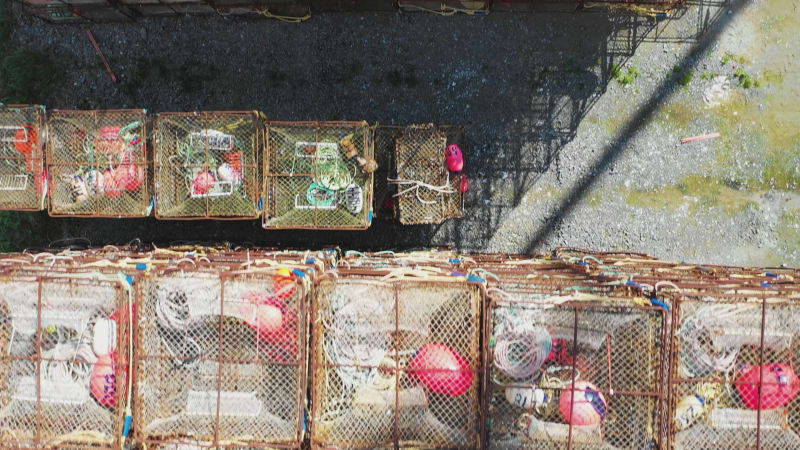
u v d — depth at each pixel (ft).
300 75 18.26
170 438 10.78
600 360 10.29
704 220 18.58
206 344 10.96
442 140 16.03
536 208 18.56
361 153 15.28
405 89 18.26
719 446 10.33
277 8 17.42
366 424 10.73
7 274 10.89
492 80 18.29
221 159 14.89
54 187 15.15
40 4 16.69
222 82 18.35
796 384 10.27
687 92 18.35
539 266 14.42
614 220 18.60
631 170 18.47
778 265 18.53
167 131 14.97
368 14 18.07
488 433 10.41
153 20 18.28
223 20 18.20
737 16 18.16
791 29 18.20
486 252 18.54
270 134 15.29
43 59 18.39
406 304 10.55
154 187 15.03
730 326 10.25
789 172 18.40
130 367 10.57
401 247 18.58
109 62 18.42
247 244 18.20
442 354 10.56
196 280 10.66
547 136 18.42
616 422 10.33
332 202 15.21
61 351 10.71
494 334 10.15
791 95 18.35
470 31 18.19
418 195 16.11
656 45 18.21
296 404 10.53
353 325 10.62
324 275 11.05
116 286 10.30
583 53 18.22
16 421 10.75
